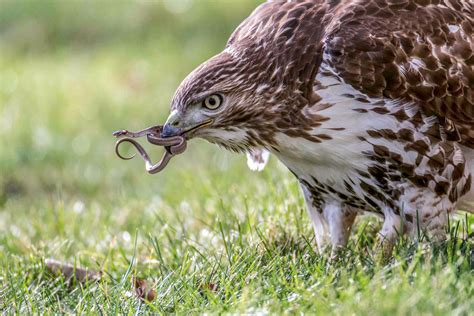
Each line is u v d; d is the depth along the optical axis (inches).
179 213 548.1
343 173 417.7
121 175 713.6
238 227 466.0
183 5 1086.4
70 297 439.8
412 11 417.7
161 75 928.3
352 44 402.6
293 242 453.4
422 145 404.2
